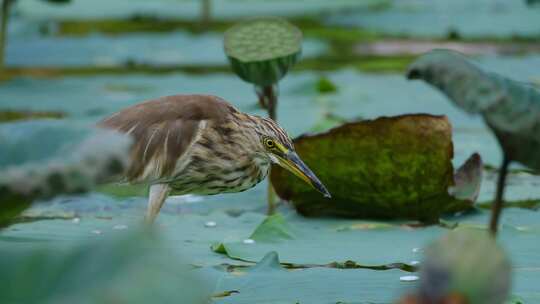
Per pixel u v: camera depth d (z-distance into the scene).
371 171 12.80
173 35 30.45
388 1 38.03
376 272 10.31
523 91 7.11
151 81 23.44
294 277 10.07
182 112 12.65
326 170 12.95
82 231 12.04
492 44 28.02
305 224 12.70
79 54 27.30
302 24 32.75
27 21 31.59
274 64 13.28
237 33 13.45
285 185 13.23
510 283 5.23
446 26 31.47
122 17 34.44
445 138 12.52
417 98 21.25
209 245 11.62
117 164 5.13
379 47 28.48
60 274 4.72
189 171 12.71
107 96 21.44
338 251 11.20
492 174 15.52
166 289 4.53
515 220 12.66
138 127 12.30
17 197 5.32
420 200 12.76
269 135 13.18
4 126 5.55
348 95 21.56
